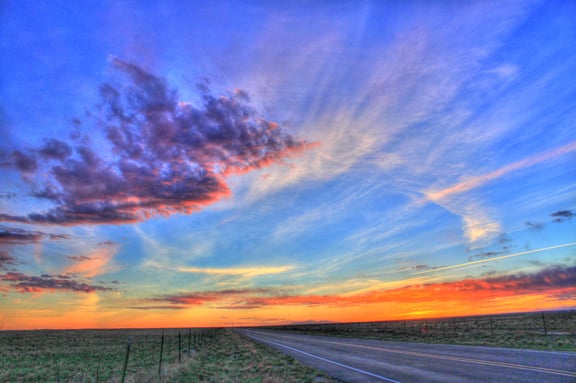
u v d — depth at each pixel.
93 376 19.42
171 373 16.48
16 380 19.59
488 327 58.59
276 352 26.62
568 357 16.88
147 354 34.06
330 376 14.16
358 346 30.14
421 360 18.08
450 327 66.19
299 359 21.03
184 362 21.47
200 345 42.12
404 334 48.50
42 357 33.53
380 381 12.61
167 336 74.75
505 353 19.50
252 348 32.44
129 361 27.88
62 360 30.25
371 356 21.30
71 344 53.41
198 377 15.54
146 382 15.00
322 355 23.17
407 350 23.95
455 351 21.66
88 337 76.56
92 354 35.66
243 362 20.98
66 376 20.34
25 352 39.50
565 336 31.41
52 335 89.75
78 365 25.86
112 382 15.75
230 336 65.06
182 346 43.84
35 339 69.56
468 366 15.09
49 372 22.14
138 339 64.88
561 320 68.06
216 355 27.22
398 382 12.21
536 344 24.56
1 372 22.56
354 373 14.76
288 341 42.44
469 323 82.81
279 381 13.07
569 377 11.72
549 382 10.98
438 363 16.58
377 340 38.41
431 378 12.60
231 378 14.97
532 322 66.12
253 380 14.01
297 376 14.59
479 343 27.39
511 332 42.56
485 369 14.03
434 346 26.48
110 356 33.12
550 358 16.67
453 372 13.70
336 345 32.44
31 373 22.14
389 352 23.23
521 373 12.76
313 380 13.51
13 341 62.81
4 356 35.06
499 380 11.58
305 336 57.41
